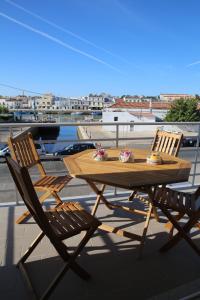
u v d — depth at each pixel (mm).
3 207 3229
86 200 3471
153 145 3453
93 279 2076
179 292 1845
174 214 3137
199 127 3895
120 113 32469
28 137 3125
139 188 2318
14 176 1993
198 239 2664
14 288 1972
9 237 2609
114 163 2686
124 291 1962
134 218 3053
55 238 1870
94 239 2607
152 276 2119
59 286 1999
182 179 2268
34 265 2223
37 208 1779
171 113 31672
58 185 2822
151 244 2557
